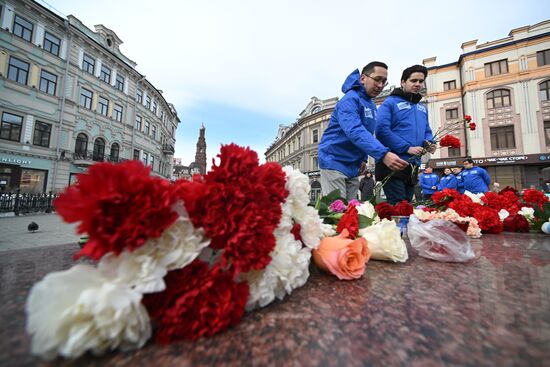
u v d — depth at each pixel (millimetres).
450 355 402
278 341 449
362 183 7699
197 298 461
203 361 391
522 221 1922
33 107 13352
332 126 2361
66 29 14680
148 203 419
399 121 2553
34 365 370
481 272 883
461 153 16234
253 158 569
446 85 17438
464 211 1885
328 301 627
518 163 14484
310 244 772
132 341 409
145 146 21562
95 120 16500
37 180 13594
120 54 19078
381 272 890
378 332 477
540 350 410
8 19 12453
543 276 832
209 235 492
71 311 367
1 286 682
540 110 14461
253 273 563
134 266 427
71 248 1239
